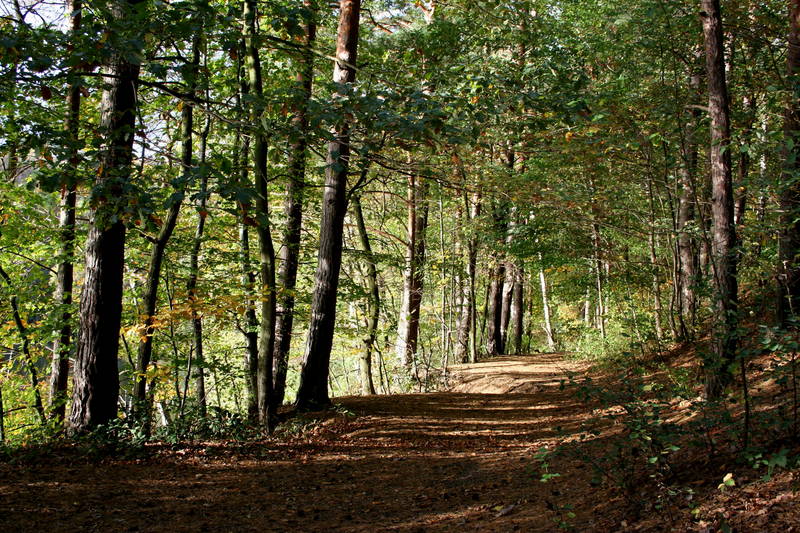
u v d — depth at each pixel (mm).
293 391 23719
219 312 10258
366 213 23719
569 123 8188
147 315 10188
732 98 13047
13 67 5996
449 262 22141
